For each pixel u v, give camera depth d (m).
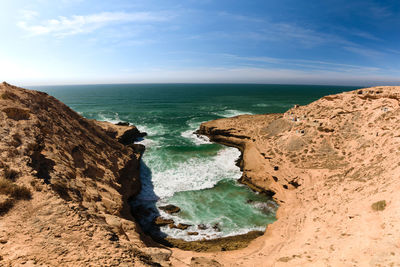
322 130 29.31
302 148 28.45
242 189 26.38
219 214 21.36
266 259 13.55
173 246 16.92
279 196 23.47
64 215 8.45
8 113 16.00
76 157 19.08
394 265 9.13
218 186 27.05
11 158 11.70
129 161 28.58
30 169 11.50
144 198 24.16
